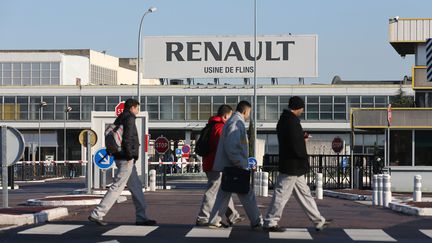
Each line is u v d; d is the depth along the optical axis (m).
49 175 62.06
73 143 89.56
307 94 83.69
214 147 15.02
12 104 87.25
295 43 82.88
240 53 83.19
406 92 82.25
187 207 21.12
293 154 13.83
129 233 13.75
